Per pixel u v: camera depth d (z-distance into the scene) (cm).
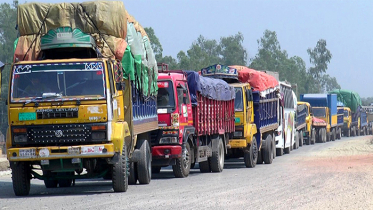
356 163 4522
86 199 2467
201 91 3847
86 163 2656
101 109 2567
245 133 4609
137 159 3153
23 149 2567
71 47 2702
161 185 3106
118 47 2736
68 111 2562
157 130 3559
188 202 2316
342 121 11519
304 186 2880
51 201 2433
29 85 2614
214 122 4134
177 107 3566
